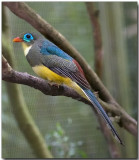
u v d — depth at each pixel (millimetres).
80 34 11875
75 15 11844
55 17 11555
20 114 8469
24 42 7984
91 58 11828
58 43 7500
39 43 7828
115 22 10336
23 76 6258
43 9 11234
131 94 10508
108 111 8016
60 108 11344
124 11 10688
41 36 8109
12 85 8227
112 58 10398
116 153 9383
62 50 7609
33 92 10812
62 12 11672
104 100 8227
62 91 7141
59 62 7348
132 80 10531
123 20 10648
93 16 9125
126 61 10555
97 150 11352
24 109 8547
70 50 7578
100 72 9336
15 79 6152
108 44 10383
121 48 10414
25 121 8531
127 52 10594
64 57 7434
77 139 11344
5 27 7406
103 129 9359
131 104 10516
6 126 10219
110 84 10453
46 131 10930
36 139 8602
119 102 10391
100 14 10398
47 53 7539
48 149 9289
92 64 11773
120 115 8188
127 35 10648
